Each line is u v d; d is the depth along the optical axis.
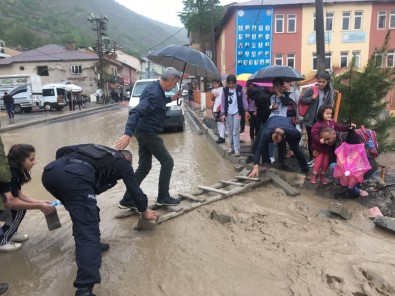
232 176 7.22
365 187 5.87
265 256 3.90
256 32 28.45
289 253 3.94
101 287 3.38
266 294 3.27
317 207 5.29
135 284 3.43
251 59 28.72
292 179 6.34
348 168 5.24
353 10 29.11
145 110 4.36
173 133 14.22
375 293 3.28
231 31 29.20
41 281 3.50
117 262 3.80
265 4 27.97
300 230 4.54
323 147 5.75
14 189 3.93
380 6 29.00
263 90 7.60
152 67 89.19
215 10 34.53
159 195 5.16
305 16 28.42
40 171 8.10
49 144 12.61
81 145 3.68
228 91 8.19
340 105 7.62
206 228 4.58
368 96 7.53
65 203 3.29
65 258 3.92
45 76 47.97
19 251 4.09
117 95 50.03
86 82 48.41
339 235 4.38
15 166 3.90
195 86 47.12
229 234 4.43
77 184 3.26
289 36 28.64
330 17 29.39
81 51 54.22
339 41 29.58
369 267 3.58
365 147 5.52
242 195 5.77
